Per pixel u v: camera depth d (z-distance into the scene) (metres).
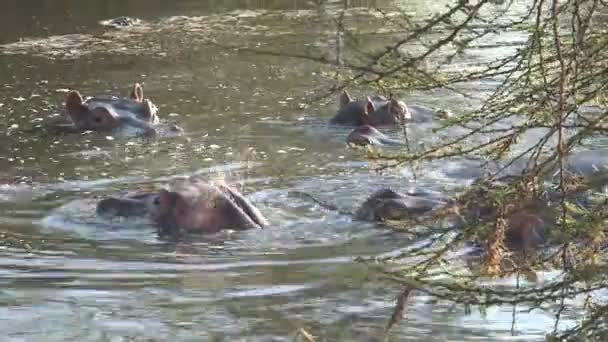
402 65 10.30
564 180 11.16
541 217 14.29
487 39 31.02
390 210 16.81
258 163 21.52
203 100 28.16
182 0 48.19
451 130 23.92
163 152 22.67
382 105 25.89
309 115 26.27
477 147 10.94
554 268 12.08
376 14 36.84
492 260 10.78
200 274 14.57
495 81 27.62
